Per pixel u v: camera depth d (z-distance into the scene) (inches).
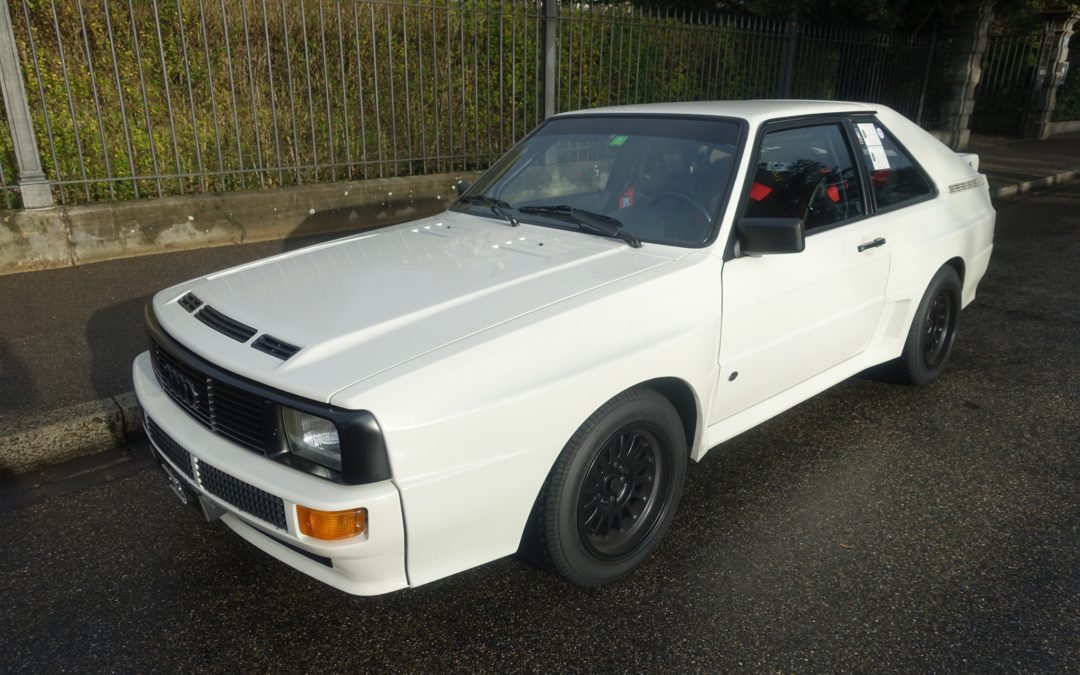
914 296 164.7
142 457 150.9
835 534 125.0
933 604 108.1
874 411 171.0
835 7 556.7
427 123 345.1
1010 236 354.3
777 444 155.9
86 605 108.1
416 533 88.7
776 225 115.2
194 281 125.1
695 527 127.0
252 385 91.4
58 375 170.9
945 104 637.9
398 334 95.7
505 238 131.1
